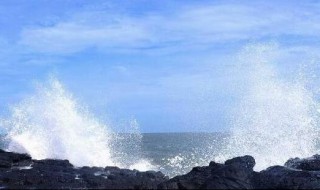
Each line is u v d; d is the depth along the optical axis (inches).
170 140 3494.1
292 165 912.9
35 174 712.4
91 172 777.6
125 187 590.2
